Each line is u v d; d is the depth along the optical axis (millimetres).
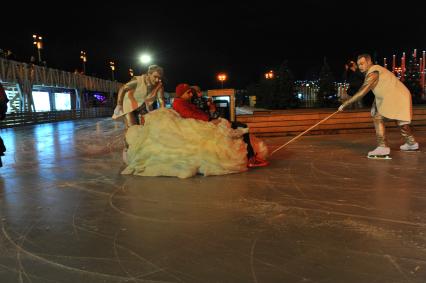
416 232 3162
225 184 5004
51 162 7477
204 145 5668
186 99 6180
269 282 2377
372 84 6656
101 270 2598
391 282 2336
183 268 2602
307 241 3018
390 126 11648
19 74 22984
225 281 2406
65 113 29734
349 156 7133
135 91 6992
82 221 3666
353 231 3211
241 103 38875
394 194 4344
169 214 3805
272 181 5133
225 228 3359
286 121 11180
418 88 23391
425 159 6594
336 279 2391
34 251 2957
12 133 16781
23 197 4656
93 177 5762
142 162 5863
